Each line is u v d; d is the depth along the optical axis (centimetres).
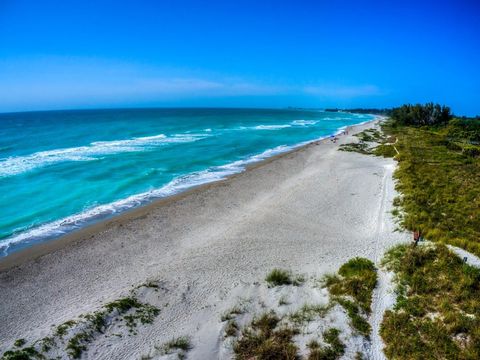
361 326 1220
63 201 2881
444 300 1285
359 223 2283
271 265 1772
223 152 5250
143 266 1800
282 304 1422
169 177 3681
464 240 1777
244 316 1357
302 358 1105
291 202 2755
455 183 3022
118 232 2239
